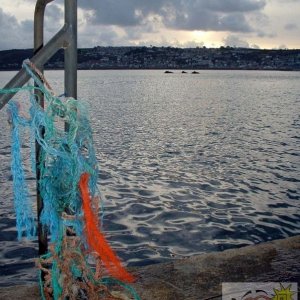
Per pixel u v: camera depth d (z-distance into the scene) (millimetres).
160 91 88875
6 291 2934
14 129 2035
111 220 9633
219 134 27828
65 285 2244
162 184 13594
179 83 139125
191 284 3055
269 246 3713
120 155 19281
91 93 78000
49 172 2172
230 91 91375
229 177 14883
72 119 2080
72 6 2197
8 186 12461
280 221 9922
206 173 15508
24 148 15359
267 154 20188
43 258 2514
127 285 2766
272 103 58375
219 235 8875
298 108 50438
